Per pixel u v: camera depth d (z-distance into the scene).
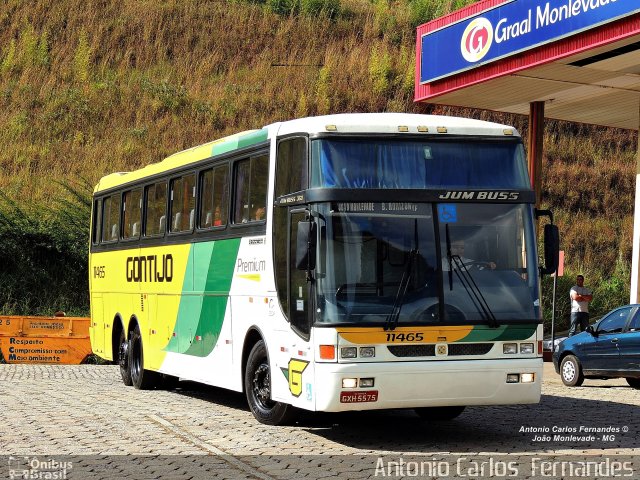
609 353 18.19
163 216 16.81
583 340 18.86
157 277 16.94
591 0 18.67
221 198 14.26
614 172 45.06
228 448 10.63
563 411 14.34
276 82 47.72
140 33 50.12
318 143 11.16
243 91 46.66
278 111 45.50
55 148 40.94
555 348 19.91
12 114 43.19
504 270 11.12
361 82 48.22
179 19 51.62
